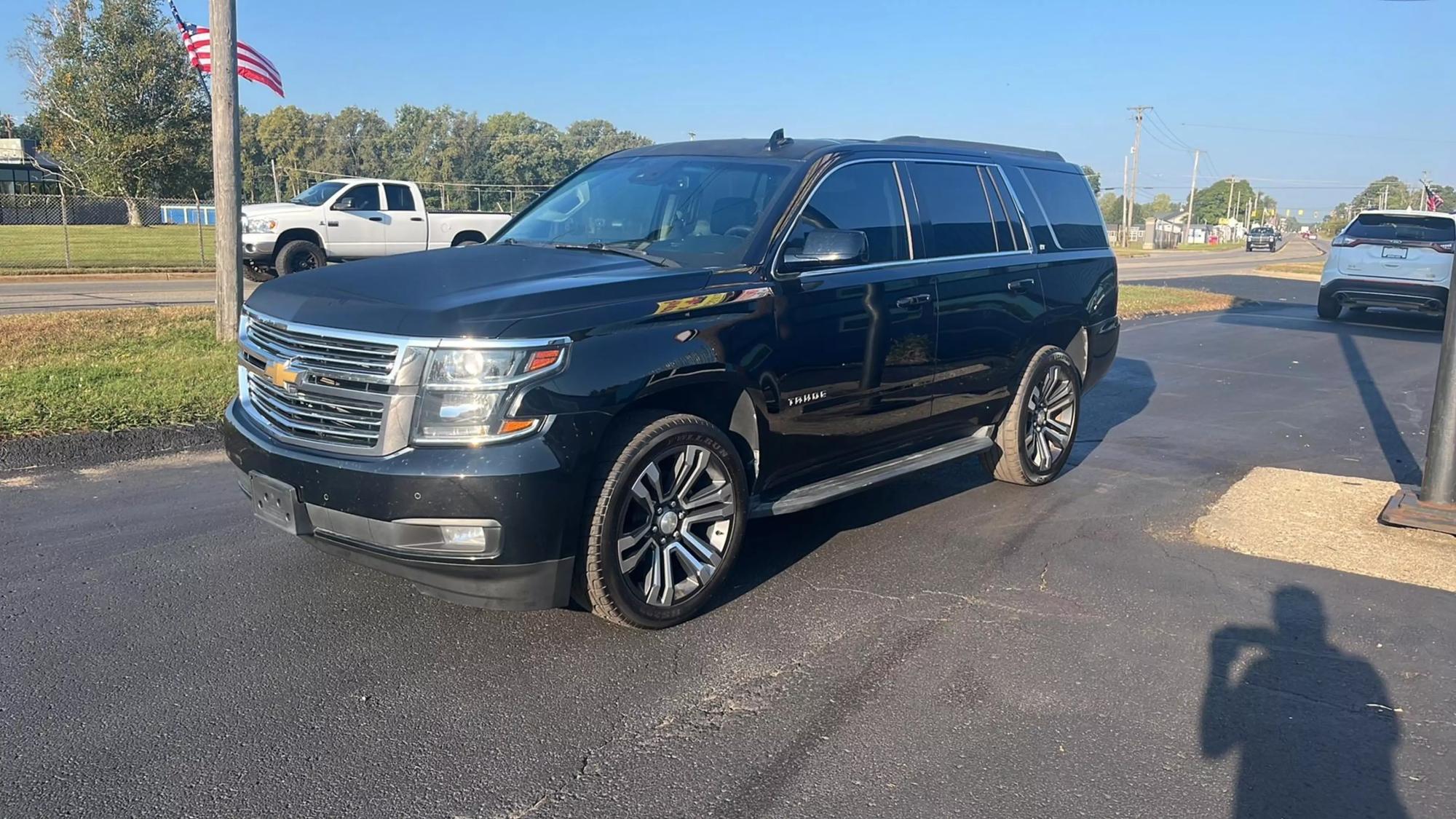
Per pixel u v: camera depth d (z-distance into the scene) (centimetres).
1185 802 315
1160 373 1176
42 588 452
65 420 689
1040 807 310
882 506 623
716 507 440
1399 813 313
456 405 370
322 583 468
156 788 307
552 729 348
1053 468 675
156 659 390
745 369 445
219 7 973
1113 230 10812
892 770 328
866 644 422
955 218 593
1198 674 402
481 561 373
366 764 324
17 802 297
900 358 532
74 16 4553
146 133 4553
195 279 2186
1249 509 627
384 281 418
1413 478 714
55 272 2150
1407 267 1664
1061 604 470
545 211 561
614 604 406
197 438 707
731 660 405
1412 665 414
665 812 303
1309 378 1159
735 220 486
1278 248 9431
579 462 382
